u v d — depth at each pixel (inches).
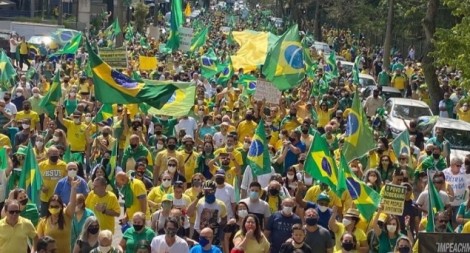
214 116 870.4
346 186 543.2
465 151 976.3
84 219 506.3
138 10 2992.1
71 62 1475.1
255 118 891.4
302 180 628.1
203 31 1557.6
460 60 987.3
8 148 639.1
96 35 2482.8
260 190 554.9
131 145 683.4
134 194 564.7
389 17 1897.1
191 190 569.6
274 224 523.2
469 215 604.7
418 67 1806.1
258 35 1203.9
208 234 482.9
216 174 579.2
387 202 529.3
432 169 691.4
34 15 3125.0
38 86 1114.1
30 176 569.9
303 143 729.0
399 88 1552.7
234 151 683.4
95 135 787.4
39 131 841.5
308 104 961.5
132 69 1332.4
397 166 700.7
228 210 574.9
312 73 1259.8
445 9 1722.4
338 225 530.0
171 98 788.0
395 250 494.3
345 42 2874.0
